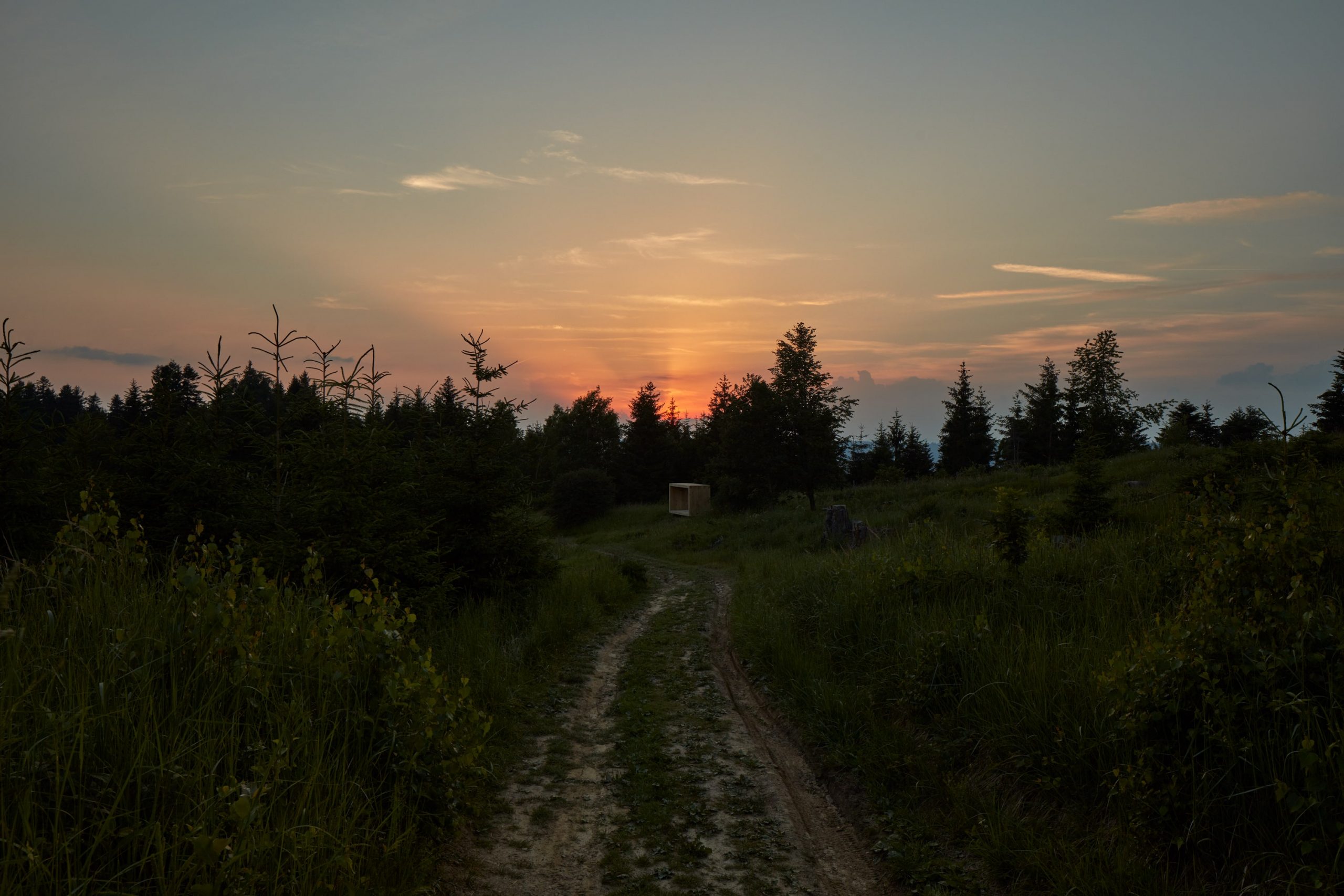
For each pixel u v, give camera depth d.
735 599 16.80
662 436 67.06
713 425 58.25
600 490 51.84
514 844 5.07
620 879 4.65
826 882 4.70
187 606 4.59
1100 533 12.35
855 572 11.38
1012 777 5.32
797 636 10.38
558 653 10.95
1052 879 4.12
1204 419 67.31
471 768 5.23
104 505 5.62
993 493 28.05
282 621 5.04
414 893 3.86
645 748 7.11
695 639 12.73
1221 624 4.38
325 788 4.02
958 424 82.25
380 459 9.57
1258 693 4.11
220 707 4.14
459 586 12.08
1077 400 52.53
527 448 13.42
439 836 4.74
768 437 37.09
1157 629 4.92
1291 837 3.67
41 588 4.37
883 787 5.79
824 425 36.03
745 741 7.39
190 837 2.87
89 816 3.14
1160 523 10.69
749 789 6.18
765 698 8.90
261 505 9.03
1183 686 4.33
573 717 8.14
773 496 39.78
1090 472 14.94
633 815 5.64
